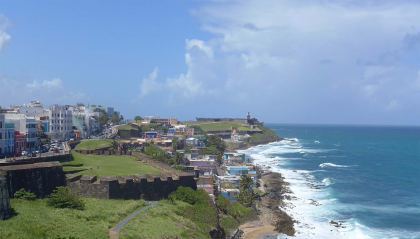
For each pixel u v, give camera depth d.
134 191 66.44
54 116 134.00
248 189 105.62
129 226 52.47
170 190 72.19
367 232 85.00
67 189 59.22
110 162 85.81
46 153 82.31
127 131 173.50
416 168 177.00
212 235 66.38
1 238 39.00
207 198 75.62
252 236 81.06
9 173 54.19
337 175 154.12
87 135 156.00
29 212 48.75
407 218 95.19
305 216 96.25
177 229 56.94
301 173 157.50
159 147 146.50
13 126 89.38
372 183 138.00
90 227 49.22
